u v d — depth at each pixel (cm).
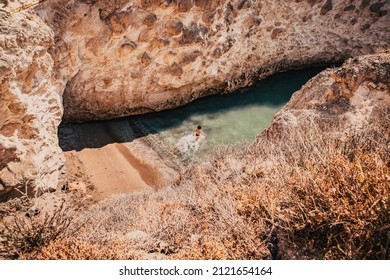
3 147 659
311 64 1384
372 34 1288
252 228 342
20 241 395
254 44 1257
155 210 495
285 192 354
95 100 1113
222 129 1129
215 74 1225
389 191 273
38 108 752
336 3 1252
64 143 1049
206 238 347
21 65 658
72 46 963
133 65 1085
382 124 490
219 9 1114
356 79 621
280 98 1255
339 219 280
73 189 856
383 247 263
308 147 446
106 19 980
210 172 629
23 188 697
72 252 349
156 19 1034
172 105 1217
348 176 308
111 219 537
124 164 1011
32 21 735
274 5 1205
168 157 1038
